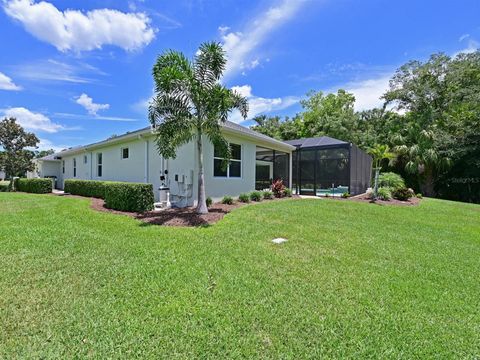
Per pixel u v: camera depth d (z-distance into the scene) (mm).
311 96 34906
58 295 2951
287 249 4863
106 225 6211
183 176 9758
